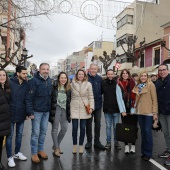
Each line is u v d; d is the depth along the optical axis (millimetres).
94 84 7332
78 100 6832
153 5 34312
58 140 6832
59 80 6613
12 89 5824
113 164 6082
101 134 9570
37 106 6105
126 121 7109
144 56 29688
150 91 6355
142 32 33938
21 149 7301
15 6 12742
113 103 7328
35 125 6160
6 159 6309
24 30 15406
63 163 6098
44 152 6582
